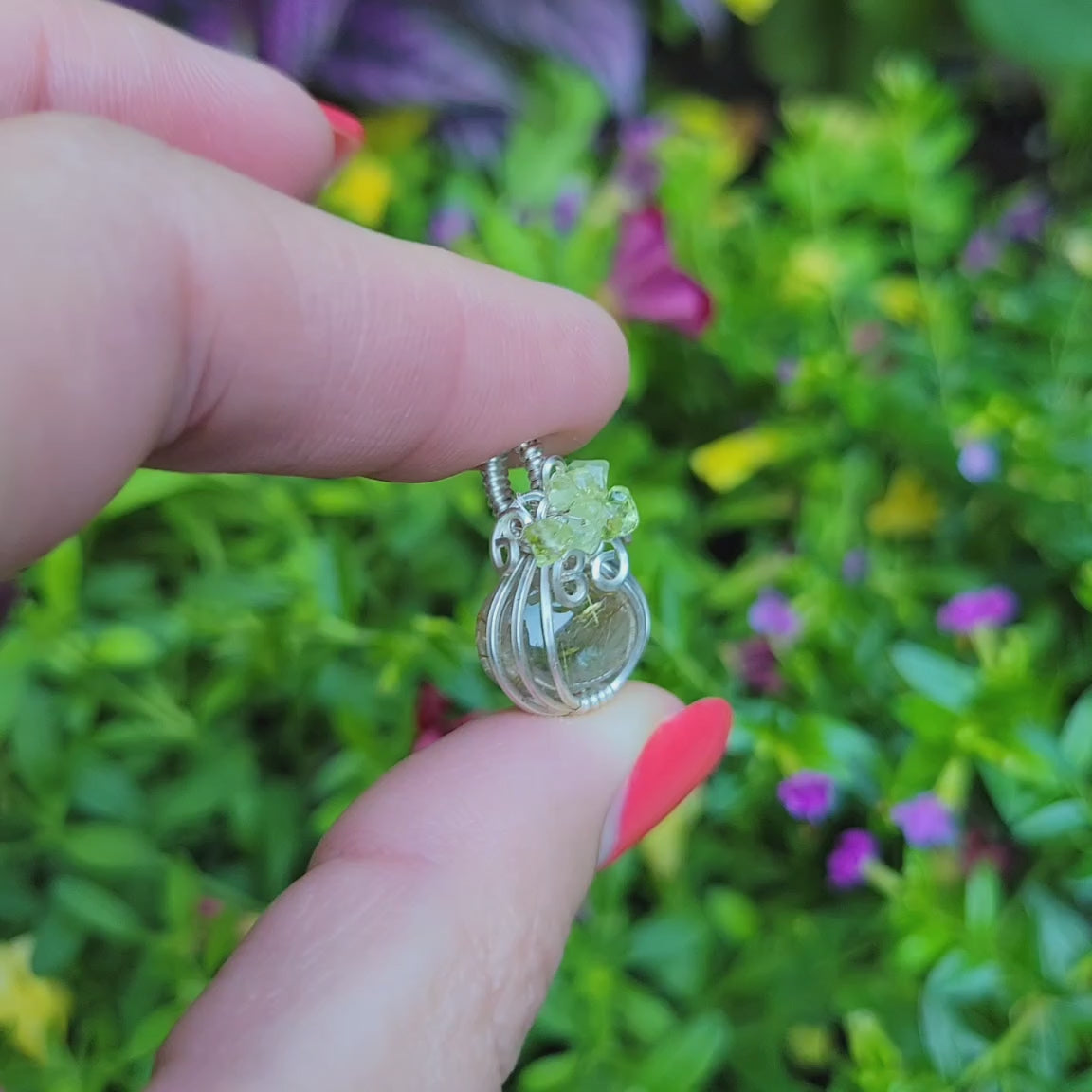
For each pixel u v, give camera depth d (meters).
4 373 0.06
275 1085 0.06
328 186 0.12
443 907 0.07
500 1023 0.07
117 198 0.07
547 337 0.09
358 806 0.08
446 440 0.09
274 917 0.07
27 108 0.10
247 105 0.10
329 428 0.08
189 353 0.07
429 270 0.08
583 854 0.08
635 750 0.09
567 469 0.09
